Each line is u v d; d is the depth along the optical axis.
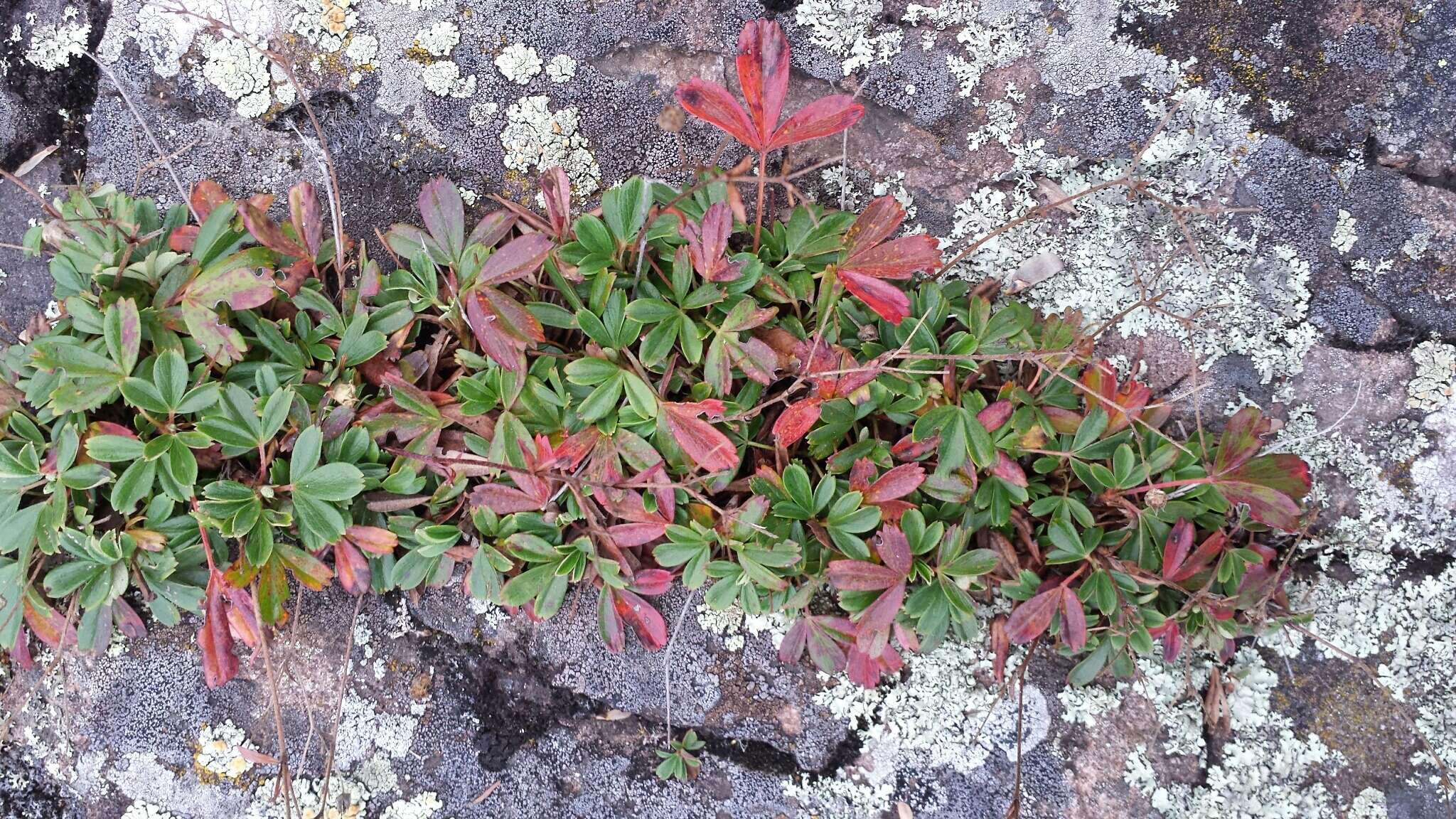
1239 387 0.31
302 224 0.29
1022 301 0.31
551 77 0.32
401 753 0.32
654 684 0.32
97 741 0.32
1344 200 0.31
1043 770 0.31
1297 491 0.29
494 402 0.29
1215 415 0.31
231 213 0.29
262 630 0.28
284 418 0.28
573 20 0.31
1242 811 0.31
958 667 0.31
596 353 0.29
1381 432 0.31
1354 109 0.31
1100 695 0.31
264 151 0.32
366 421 0.29
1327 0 0.31
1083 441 0.29
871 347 0.29
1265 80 0.31
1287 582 0.31
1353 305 0.31
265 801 0.31
